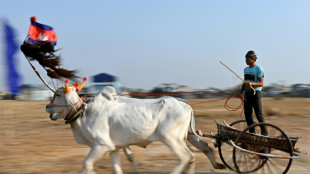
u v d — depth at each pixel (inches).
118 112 265.3
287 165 315.0
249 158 295.4
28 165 343.9
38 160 363.9
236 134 288.2
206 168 330.6
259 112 305.4
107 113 265.0
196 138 295.9
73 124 268.5
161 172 317.1
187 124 272.8
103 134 261.9
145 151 401.1
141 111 265.7
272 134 352.8
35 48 274.1
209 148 299.9
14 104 1126.4
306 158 370.0
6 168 333.4
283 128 570.6
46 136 507.5
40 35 278.7
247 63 311.4
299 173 312.7
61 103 269.1
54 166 339.3
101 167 330.3
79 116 266.1
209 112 792.9
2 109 932.0
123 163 349.1
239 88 327.9
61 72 277.1
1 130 562.3
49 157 376.8
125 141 265.3
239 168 304.7
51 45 277.0
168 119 265.1
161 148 417.4
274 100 1232.2
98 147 260.2
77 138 272.4
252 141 284.2
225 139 294.4
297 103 1055.0
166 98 273.9
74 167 335.3
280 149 285.1
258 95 305.1
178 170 264.5
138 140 266.2
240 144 291.3
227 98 317.4
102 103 269.3
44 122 652.1
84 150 411.8
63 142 461.1
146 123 263.3
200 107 950.4
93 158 260.1
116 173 273.1
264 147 286.0
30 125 615.2
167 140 264.5
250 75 307.7
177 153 265.1
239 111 815.1
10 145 441.7
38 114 790.5
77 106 265.0
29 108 965.2
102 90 274.1
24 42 275.3
